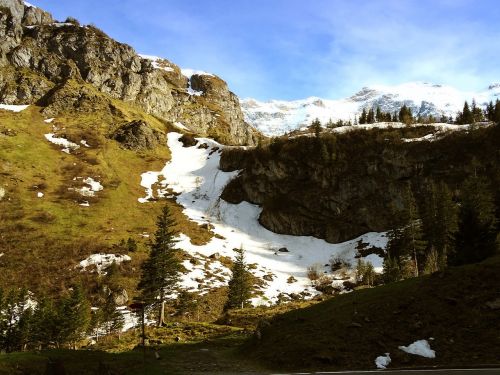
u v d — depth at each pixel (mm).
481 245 40125
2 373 23312
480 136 112625
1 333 64875
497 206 64500
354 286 88312
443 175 110312
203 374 26031
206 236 116562
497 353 23859
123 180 143625
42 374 24688
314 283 95062
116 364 28281
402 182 115125
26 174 126500
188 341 43250
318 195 124812
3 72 183000
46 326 61969
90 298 78812
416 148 117438
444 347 25547
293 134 159375
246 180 140750
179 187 148250
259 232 125188
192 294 83438
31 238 96688
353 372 23297
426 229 82312
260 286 91625
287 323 33281
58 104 176500
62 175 133500
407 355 25250
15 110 167000
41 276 83750
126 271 88188
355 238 113438
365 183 119938
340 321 30047
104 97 190625
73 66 199000
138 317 71250
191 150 181375
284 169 135125
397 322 28672
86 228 107062
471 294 29234
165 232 67688
